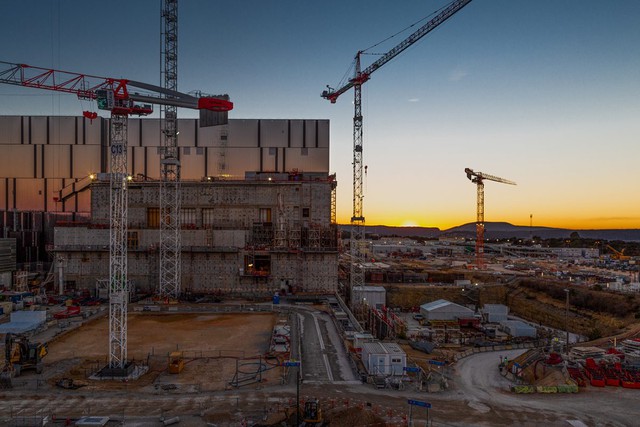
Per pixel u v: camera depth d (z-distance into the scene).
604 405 45.78
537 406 45.41
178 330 75.81
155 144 147.38
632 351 66.56
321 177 127.12
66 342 67.06
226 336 71.81
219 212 115.88
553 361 59.19
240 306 95.62
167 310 91.31
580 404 46.00
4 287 112.06
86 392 46.16
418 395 47.81
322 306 97.25
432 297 144.12
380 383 49.97
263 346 65.81
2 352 59.75
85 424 37.66
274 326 78.75
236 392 46.62
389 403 44.97
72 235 111.94
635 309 110.94
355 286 125.19
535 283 148.12
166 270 106.56
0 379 47.12
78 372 53.28
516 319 120.12
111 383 49.25
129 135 147.38
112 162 52.28
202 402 43.69
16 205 148.12
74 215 147.38
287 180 120.19
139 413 40.91
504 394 49.25
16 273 117.00
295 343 66.56
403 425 39.69
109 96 49.41
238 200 116.06
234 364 56.84
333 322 81.69
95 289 107.44
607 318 112.06
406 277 157.38
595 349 65.44
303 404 43.12
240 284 111.88
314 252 112.06
